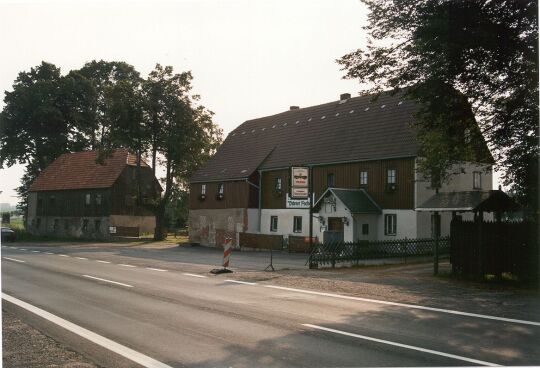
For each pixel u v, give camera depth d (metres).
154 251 36.94
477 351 7.79
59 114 68.81
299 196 23.16
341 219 33.56
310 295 13.77
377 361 7.25
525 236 15.88
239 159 47.75
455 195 18.50
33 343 8.39
